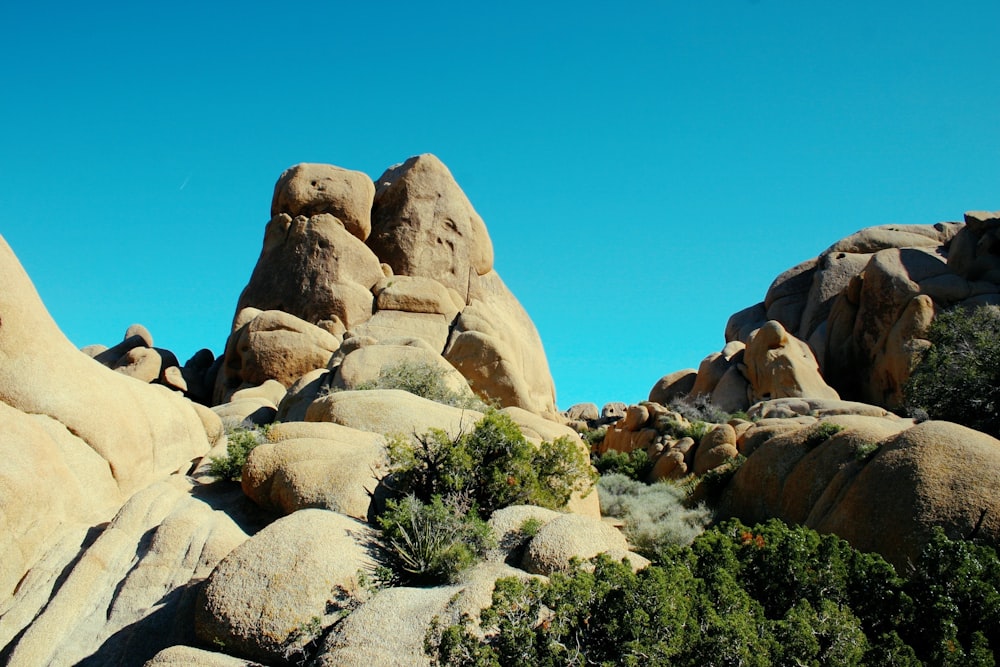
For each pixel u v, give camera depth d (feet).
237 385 103.50
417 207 134.41
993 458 44.06
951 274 139.74
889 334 133.69
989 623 32.78
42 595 39.45
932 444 45.88
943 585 34.19
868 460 50.39
